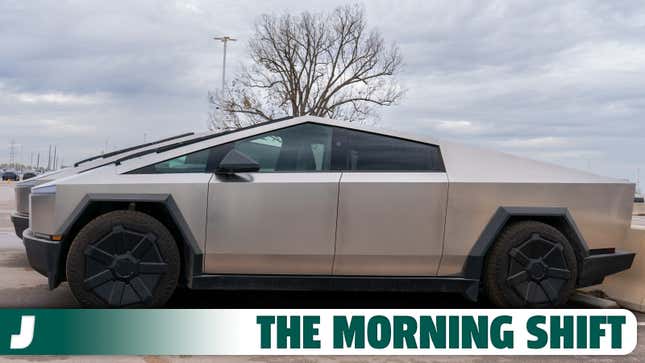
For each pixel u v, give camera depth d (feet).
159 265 12.81
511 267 13.53
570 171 14.40
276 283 13.35
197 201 13.10
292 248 13.23
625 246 14.58
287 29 100.12
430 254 13.46
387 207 13.34
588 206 14.08
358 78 104.17
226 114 102.94
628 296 15.72
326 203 13.28
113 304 12.68
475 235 13.55
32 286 17.02
